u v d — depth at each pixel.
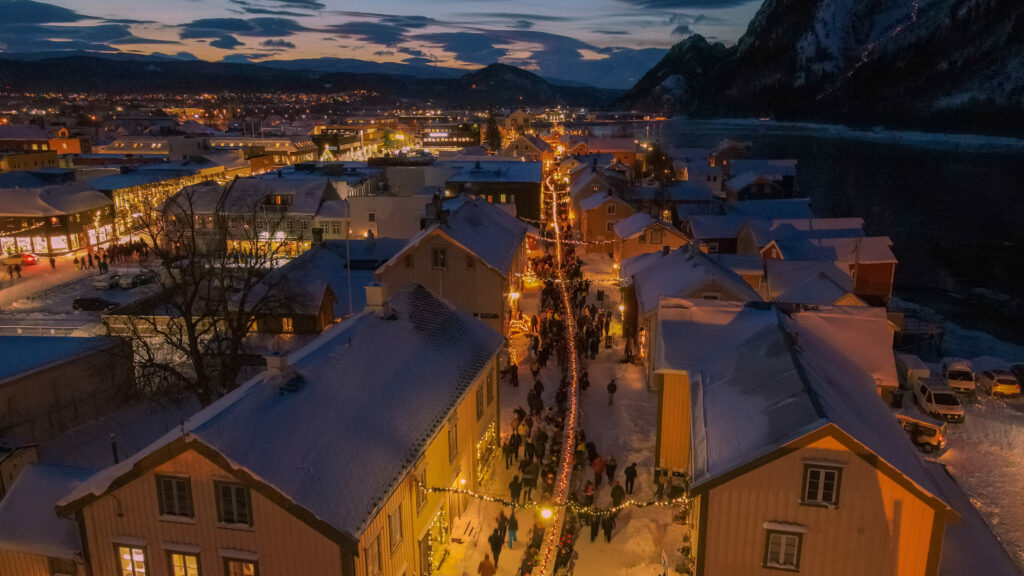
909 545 15.56
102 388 29.25
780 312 23.02
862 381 21.25
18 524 16.58
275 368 16.64
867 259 46.38
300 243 57.75
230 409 15.20
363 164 82.62
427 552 19.17
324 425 16.14
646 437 27.72
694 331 23.22
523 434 27.39
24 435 25.75
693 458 17.36
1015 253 65.69
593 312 42.00
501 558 20.17
